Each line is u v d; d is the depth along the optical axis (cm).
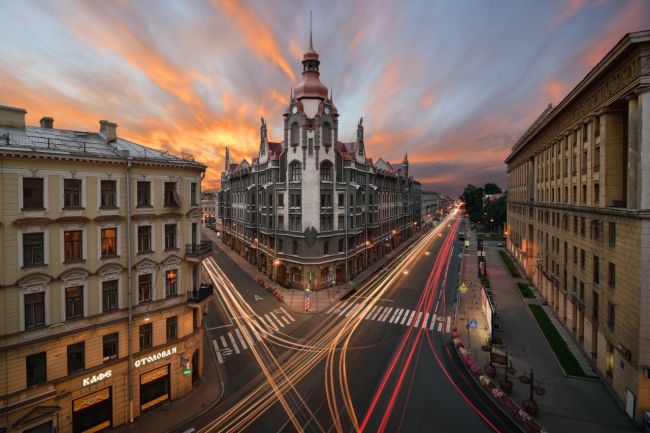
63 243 1923
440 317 3953
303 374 2689
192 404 2325
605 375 2461
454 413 2181
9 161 1738
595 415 2147
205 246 2666
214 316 4003
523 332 3469
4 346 1702
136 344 2209
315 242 4944
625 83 2178
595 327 2666
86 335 1989
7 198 1730
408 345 3209
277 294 4672
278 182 5394
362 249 6234
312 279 4966
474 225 14525
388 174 7838
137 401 2195
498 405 2270
